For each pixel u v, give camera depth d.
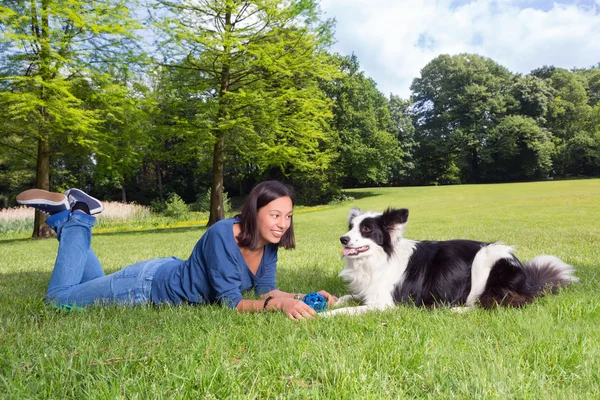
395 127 42.94
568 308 2.98
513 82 51.25
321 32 15.38
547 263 3.70
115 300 3.24
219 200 18.45
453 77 50.72
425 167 49.66
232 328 2.54
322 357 2.01
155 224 21.81
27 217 21.47
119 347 2.19
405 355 2.06
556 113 51.31
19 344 2.27
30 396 1.65
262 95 16.03
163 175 38.94
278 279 4.80
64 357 2.05
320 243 9.35
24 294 4.16
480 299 3.27
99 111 15.09
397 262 3.47
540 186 32.22
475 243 3.58
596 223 11.20
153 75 15.80
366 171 35.50
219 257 2.96
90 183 36.53
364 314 3.02
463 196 28.67
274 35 15.62
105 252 9.07
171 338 2.35
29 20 13.10
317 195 33.00
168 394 1.73
